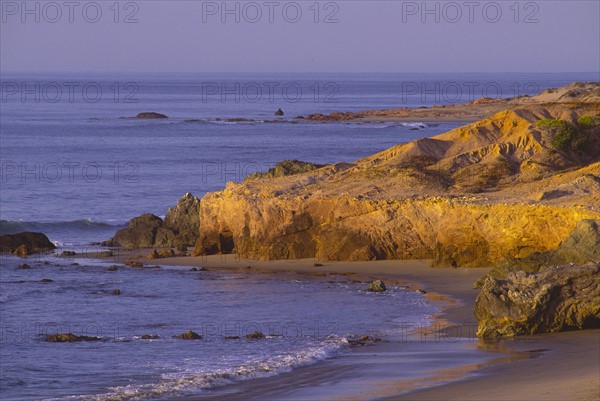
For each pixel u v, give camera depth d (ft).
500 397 123.54
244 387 147.84
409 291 248.32
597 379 130.93
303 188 331.36
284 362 163.73
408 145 354.33
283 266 301.22
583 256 225.35
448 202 287.89
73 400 142.51
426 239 296.92
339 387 141.79
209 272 295.69
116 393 146.10
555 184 308.60
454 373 146.30
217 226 338.34
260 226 320.70
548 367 145.48
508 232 273.75
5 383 156.46
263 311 225.35
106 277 288.10
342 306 228.63
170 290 261.85
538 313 176.35
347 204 306.14
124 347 185.78
